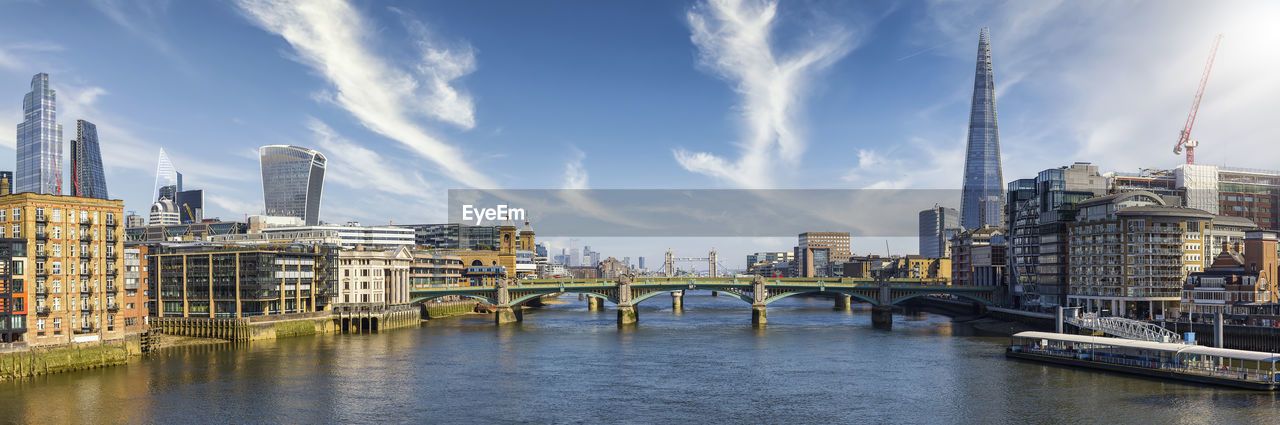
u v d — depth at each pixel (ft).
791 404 398.42
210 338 654.94
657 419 368.68
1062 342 523.70
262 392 422.00
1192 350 437.58
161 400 399.24
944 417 366.43
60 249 482.69
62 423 350.84
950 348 605.73
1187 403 376.48
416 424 357.20
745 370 501.15
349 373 483.10
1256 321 532.32
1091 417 356.79
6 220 472.85
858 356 562.25
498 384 450.30
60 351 477.36
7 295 454.40
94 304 500.74
